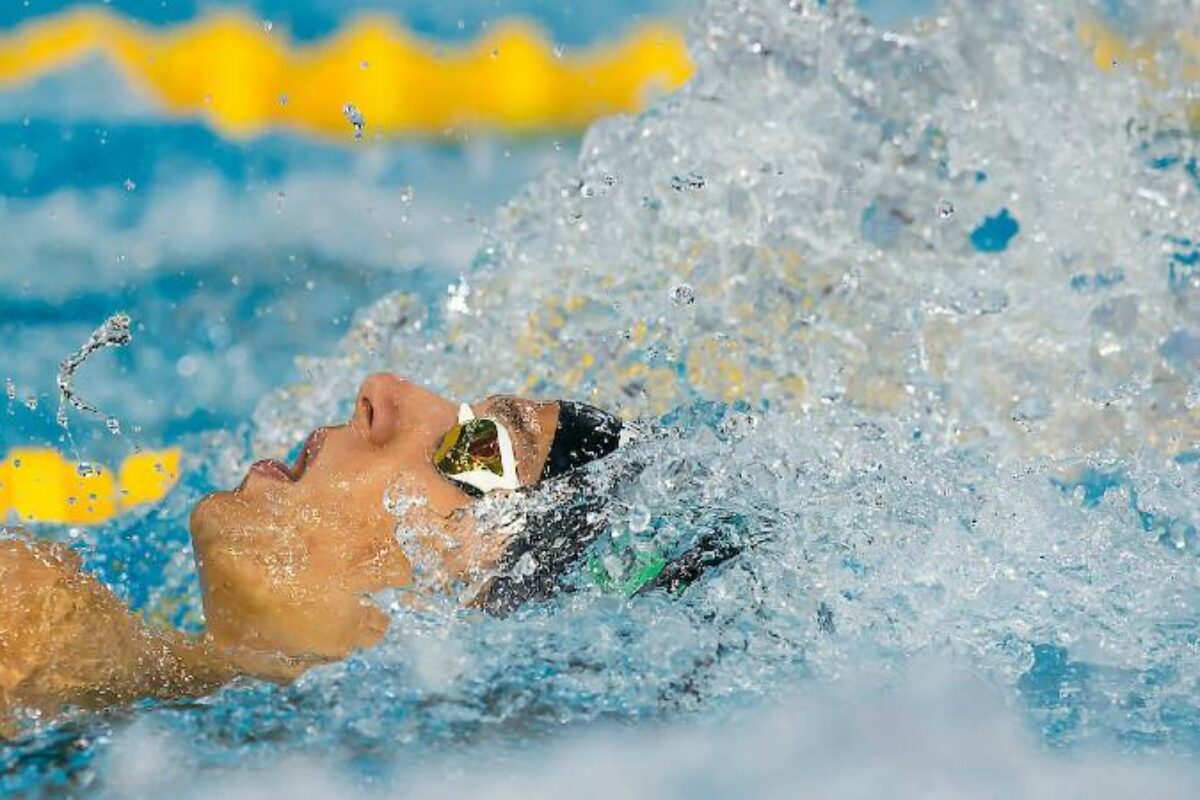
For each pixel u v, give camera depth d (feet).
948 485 25.04
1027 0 35.19
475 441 22.88
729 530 22.97
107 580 31.76
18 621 21.33
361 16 79.20
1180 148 33.99
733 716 18.92
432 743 17.81
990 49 35.12
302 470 23.71
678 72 79.51
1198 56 34.24
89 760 17.13
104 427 43.57
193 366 48.32
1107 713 19.20
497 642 21.06
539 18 82.07
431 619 21.79
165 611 30.73
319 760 17.26
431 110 75.82
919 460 26.35
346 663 20.48
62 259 55.88
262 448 37.24
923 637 21.40
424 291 53.52
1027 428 30.40
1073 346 32.22
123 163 65.21
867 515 23.73
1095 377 31.45
